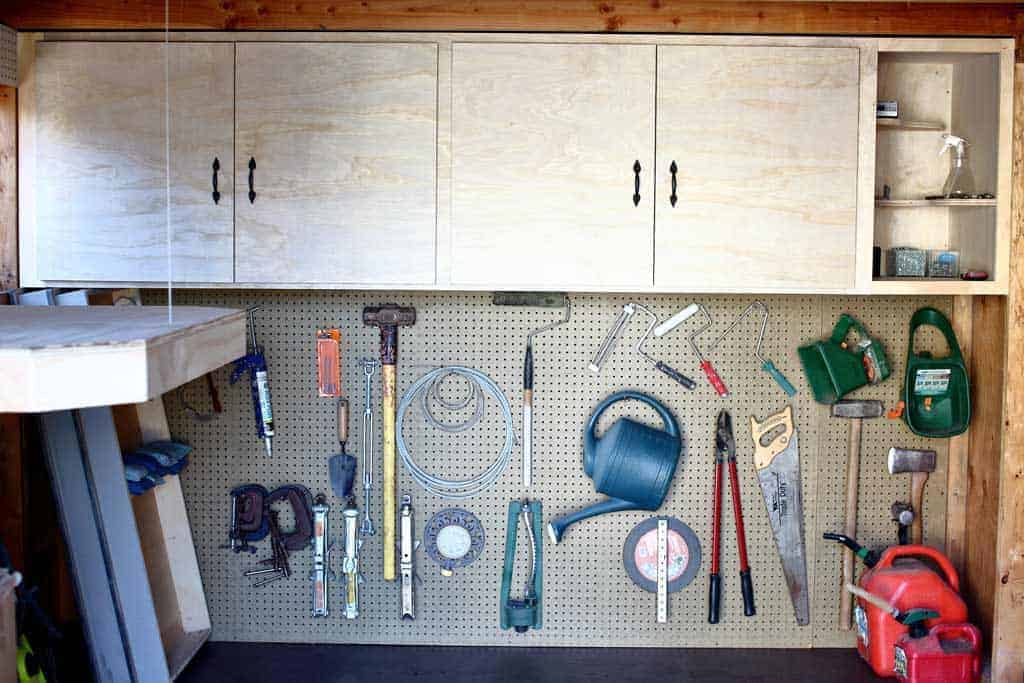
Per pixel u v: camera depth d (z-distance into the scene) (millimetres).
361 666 2611
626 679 2541
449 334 2705
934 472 2740
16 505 2379
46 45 2357
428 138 2348
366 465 2734
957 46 2367
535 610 2738
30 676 2055
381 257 2369
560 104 2340
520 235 2363
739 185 2359
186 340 1282
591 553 2744
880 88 2623
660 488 2623
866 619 2602
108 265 2385
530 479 2725
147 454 2508
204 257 2375
